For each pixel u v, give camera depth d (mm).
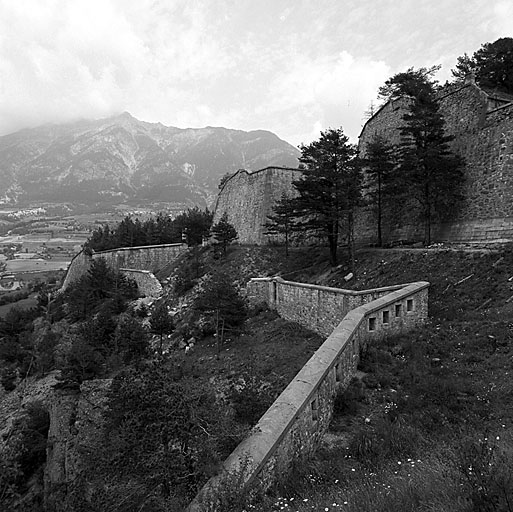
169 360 20156
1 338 42625
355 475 5793
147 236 58219
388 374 10273
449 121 21938
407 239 22984
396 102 27609
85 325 30422
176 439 6430
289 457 6531
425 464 5457
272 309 22016
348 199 21484
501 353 10117
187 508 5086
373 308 12234
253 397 9305
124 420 6984
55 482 13547
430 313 14070
